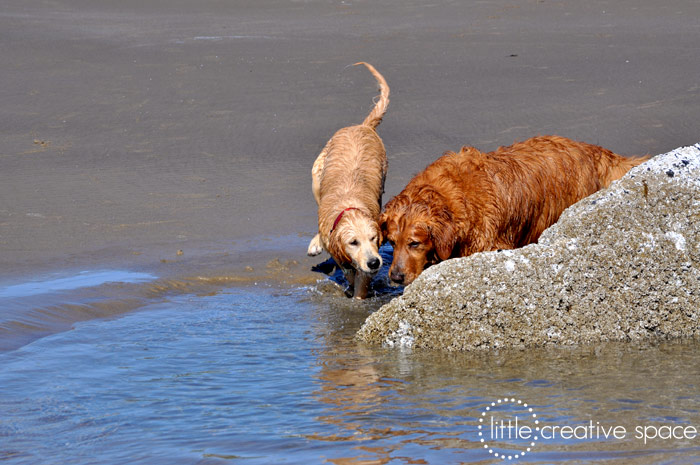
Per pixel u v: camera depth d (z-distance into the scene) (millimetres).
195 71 24234
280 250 11812
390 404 6426
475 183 9117
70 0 40562
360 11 36812
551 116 18906
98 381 7008
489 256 8281
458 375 7207
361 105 20234
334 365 7523
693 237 8602
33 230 12164
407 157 16172
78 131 18375
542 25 31328
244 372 7293
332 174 11039
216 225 12805
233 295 10055
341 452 5406
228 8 38781
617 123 18250
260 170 15695
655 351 7867
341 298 10039
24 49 27578
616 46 26484
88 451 5527
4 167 15648
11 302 9094
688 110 18969
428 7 36969
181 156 16594
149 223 12750
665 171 8891
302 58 26000
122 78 23422
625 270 8383
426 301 8172
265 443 5609
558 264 8281
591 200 8984
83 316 9031
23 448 5598
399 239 8930
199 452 5449
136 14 37250
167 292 10086
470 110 19594
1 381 6969
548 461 5156
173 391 6770
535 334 8133
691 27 29406
